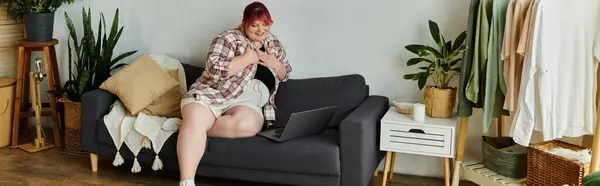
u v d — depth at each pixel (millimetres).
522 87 2920
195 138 3256
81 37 4363
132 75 3656
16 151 4152
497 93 3172
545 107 2881
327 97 3592
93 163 3721
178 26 4098
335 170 3131
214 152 3305
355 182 3139
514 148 3289
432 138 3223
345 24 3730
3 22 4402
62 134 4492
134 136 3473
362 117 3174
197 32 4059
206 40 4047
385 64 3705
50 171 3754
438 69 3365
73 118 4012
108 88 3662
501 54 2988
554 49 2854
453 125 3193
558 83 2896
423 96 3646
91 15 4297
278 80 3625
